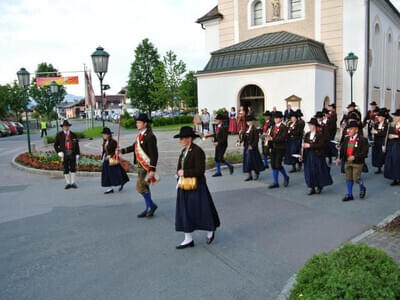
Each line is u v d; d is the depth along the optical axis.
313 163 8.25
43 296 4.13
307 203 7.69
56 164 12.94
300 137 11.23
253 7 28.75
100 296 4.09
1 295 4.18
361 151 7.52
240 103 25.03
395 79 33.44
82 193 9.29
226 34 29.95
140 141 6.75
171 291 4.14
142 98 57.72
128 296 4.06
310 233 5.88
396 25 33.00
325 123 11.70
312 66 21.72
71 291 4.22
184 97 53.84
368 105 25.08
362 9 23.55
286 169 11.92
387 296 2.65
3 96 52.16
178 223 5.42
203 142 19.91
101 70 13.25
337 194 8.37
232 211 7.26
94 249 5.50
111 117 67.88
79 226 6.63
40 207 8.08
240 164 12.37
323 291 2.80
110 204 8.11
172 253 5.25
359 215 6.74
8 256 5.34
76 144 9.96
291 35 25.28
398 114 8.80
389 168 9.00
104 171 9.07
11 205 8.36
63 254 5.34
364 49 23.72
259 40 26.20
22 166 13.65
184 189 5.32
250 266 4.74
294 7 26.91
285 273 4.52
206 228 5.38
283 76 22.81
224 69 25.09
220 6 30.08
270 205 7.62
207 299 3.95
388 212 6.87
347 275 2.79
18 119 56.88
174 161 13.69
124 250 5.42
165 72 47.66
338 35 24.56
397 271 2.96
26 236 6.20
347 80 24.41
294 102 22.22
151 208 7.10
